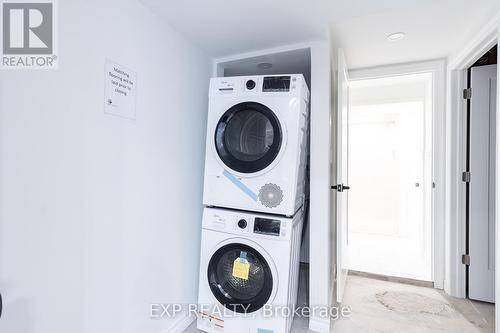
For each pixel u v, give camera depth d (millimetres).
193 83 1836
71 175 1021
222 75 2193
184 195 1745
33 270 902
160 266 1525
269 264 1540
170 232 1610
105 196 1167
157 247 1499
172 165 1620
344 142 2068
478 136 2137
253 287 1665
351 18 1544
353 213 4387
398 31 1855
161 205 1528
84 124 1066
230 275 1717
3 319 829
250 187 1624
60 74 978
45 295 938
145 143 1397
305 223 2490
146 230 1414
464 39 1927
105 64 1153
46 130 935
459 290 2230
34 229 902
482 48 1784
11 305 847
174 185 1643
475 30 1762
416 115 3689
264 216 1592
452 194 2232
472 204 2158
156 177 1484
